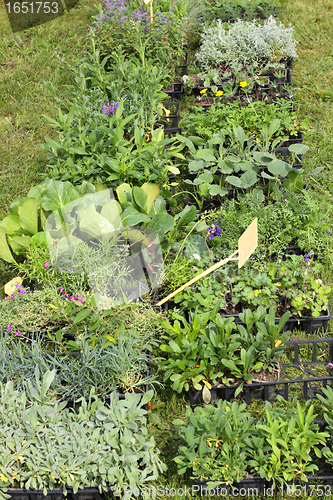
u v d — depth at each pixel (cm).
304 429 221
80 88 417
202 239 318
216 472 216
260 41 485
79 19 613
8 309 279
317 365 274
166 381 269
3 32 585
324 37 546
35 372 235
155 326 269
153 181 347
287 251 327
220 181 367
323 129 435
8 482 217
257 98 454
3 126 463
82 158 365
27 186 407
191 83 477
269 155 355
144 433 223
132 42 473
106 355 245
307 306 282
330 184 371
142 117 385
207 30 530
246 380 253
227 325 254
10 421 228
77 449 213
